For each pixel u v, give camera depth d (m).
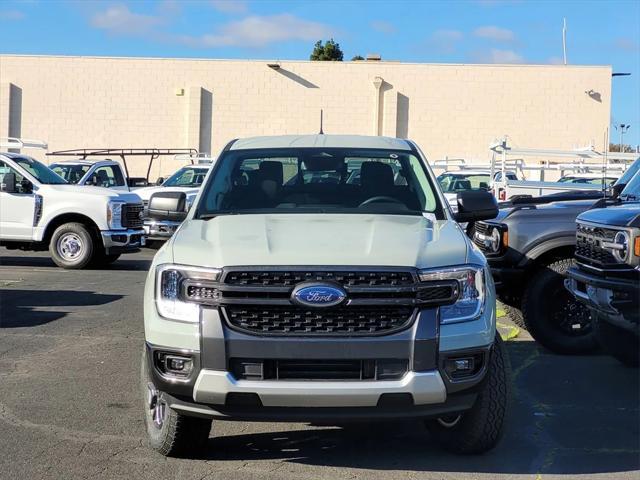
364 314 3.96
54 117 33.91
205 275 4.03
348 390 3.88
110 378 6.46
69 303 10.03
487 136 33.28
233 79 33.56
